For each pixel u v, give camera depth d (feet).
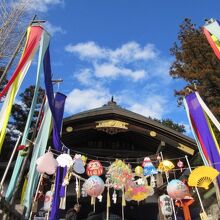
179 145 39.99
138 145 45.37
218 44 28.53
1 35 38.65
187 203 34.55
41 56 26.84
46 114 32.65
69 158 27.86
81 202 44.98
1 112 24.18
